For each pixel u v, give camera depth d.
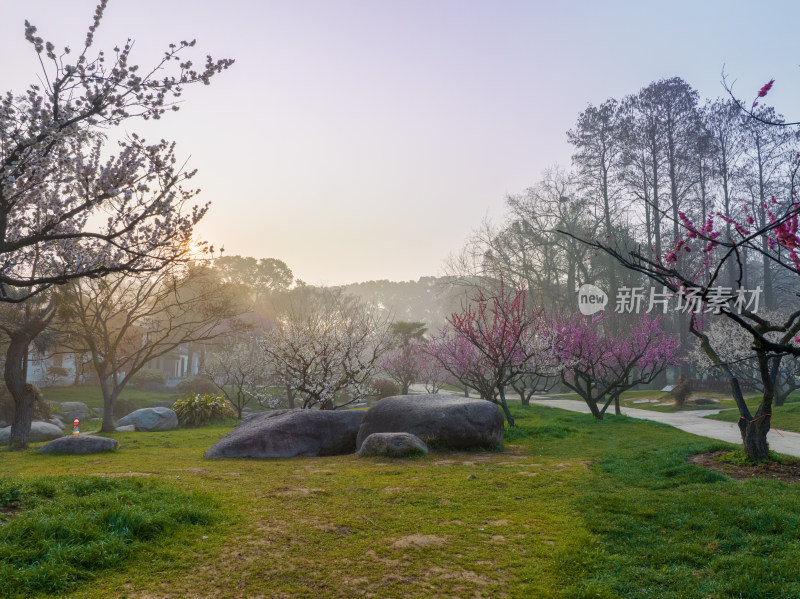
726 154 51.91
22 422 18.14
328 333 23.16
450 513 8.23
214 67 8.94
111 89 8.52
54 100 8.38
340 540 6.98
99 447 15.27
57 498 7.51
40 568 5.40
